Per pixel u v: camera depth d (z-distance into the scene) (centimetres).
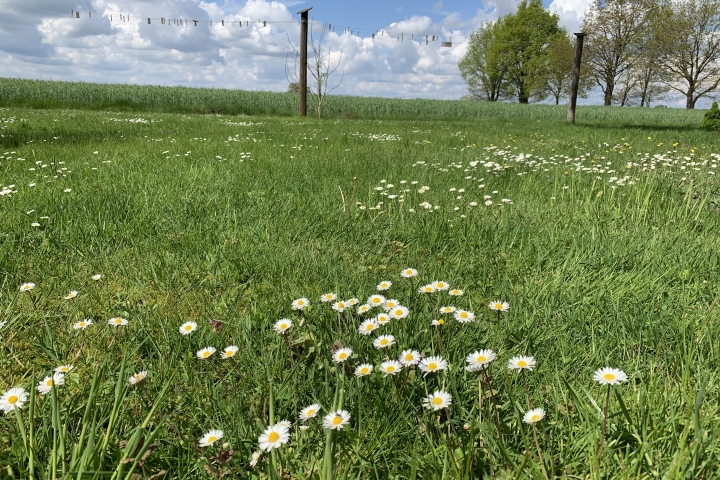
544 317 237
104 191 451
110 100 2555
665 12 2730
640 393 151
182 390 176
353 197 431
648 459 135
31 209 395
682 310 235
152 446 129
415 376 171
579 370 192
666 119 3073
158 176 528
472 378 182
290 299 255
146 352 212
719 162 655
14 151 670
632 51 2791
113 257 312
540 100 5734
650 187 438
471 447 133
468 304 250
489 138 1084
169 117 1638
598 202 443
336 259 313
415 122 1944
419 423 150
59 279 284
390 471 144
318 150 795
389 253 333
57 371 167
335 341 187
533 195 480
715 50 3472
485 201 446
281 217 398
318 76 2225
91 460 132
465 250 338
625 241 333
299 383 179
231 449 143
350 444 149
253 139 916
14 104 2264
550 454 139
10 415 163
